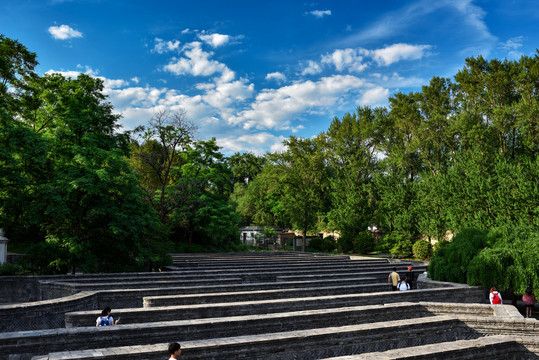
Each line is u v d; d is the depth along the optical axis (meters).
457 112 55.16
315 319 12.97
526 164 41.31
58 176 24.66
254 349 9.85
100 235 26.44
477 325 12.76
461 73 53.41
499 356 10.60
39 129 30.98
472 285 20.11
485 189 42.12
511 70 47.62
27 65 31.30
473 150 48.12
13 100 29.86
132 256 28.88
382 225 59.56
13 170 23.94
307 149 69.12
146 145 64.25
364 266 32.06
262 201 79.75
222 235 55.94
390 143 62.47
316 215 66.88
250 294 16.95
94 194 24.98
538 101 43.97
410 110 59.22
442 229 49.47
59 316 14.66
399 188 56.66
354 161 63.56
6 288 20.88
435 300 18.70
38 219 23.64
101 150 26.22
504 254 19.67
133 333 10.59
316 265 31.48
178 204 53.53
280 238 75.25
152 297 15.45
